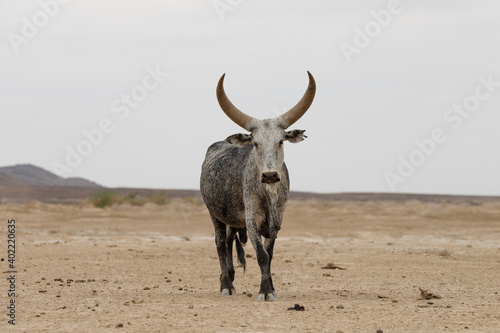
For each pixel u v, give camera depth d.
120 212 53.75
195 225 39.59
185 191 117.31
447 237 30.80
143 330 9.12
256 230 12.27
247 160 12.55
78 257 20.05
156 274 16.55
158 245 24.92
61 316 10.19
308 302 11.80
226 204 13.11
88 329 9.18
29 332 9.01
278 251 22.84
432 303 11.69
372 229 36.91
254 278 16.27
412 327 9.38
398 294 13.09
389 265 18.67
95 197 65.06
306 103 12.22
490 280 15.46
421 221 44.91
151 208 61.03
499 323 9.73
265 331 9.05
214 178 13.35
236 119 12.29
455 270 17.44
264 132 11.98
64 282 14.77
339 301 11.98
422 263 19.16
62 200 97.38
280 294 13.05
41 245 23.73
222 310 10.76
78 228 35.84
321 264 18.83
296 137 12.30
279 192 12.16
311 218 47.75
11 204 52.53
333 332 9.01
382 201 109.25
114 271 16.94
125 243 25.84
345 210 58.97
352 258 20.52
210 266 18.41
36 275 15.84
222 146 14.26
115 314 10.38
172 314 10.38
